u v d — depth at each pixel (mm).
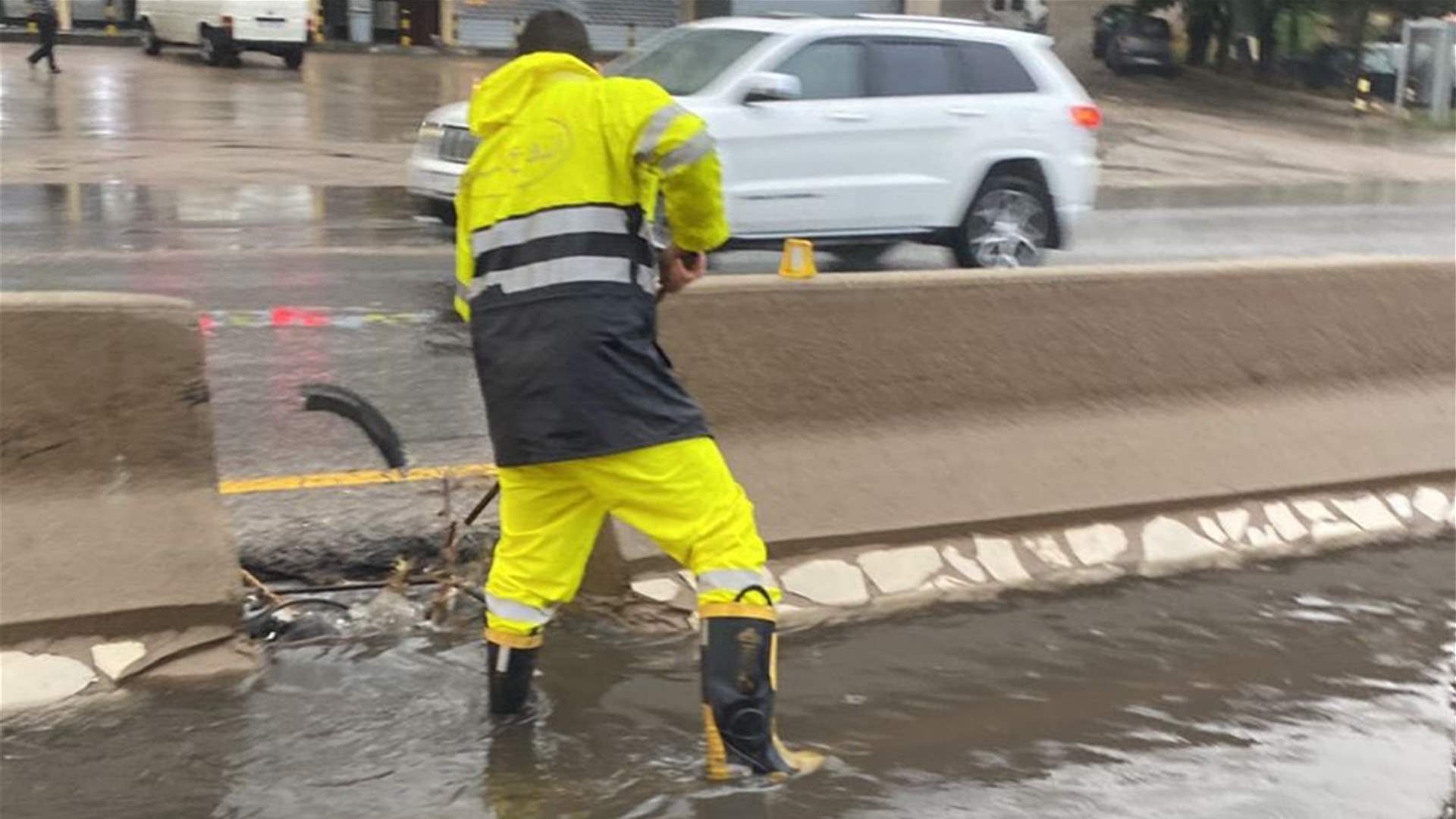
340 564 5426
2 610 4324
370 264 12039
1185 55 41844
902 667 4848
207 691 4414
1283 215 18922
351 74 32281
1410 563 6039
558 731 4305
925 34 11578
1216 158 26594
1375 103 38062
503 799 3910
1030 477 5727
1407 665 5031
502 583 4281
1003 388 5770
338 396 5043
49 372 4496
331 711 4352
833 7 35219
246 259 12062
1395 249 15914
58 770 3953
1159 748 4371
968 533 5570
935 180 11555
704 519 4012
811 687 4672
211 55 31469
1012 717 4531
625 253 3902
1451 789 4203
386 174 18438
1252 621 5355
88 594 4414
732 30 11453
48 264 11492
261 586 5012
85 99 24797
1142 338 6039
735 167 10836
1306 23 39281
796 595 5211
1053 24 42938
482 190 4016
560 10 4160
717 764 4062
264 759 4059
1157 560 5832
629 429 3900
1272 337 6332
